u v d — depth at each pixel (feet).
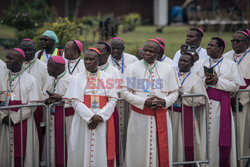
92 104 26.11
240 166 30.78
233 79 29.45
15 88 28.04
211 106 29.53
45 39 34.32
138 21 122.01
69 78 29.12
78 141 26.45
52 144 29.37
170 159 26.63
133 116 26.89
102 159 26.17
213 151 29.55
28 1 97.55
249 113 31.22
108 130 26.58
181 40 35.55
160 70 26.81
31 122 28.73
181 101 29.17
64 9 160.66
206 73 28.71
